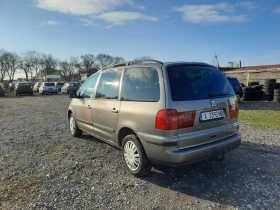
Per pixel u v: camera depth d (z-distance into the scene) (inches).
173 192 116.7
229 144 128.9
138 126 124.9
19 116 386.6
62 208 104.0
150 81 123.9
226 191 116.3
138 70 135.4
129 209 102.9
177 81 117.6
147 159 126.6
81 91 205.6
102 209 103.1
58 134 245.3
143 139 121.9
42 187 124.0
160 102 113.4
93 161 161.5
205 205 104.4
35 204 107.3
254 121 295.4
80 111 201.2
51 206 105.7
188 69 126.5
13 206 105.8
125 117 135.5
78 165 154.5
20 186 125.3
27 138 229.3
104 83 168.2
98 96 172.1
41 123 316.2
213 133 121.3
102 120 163.0
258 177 130.6
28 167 152.1
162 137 111.2
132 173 135.6
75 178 134.7
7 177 136.9
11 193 117.6
